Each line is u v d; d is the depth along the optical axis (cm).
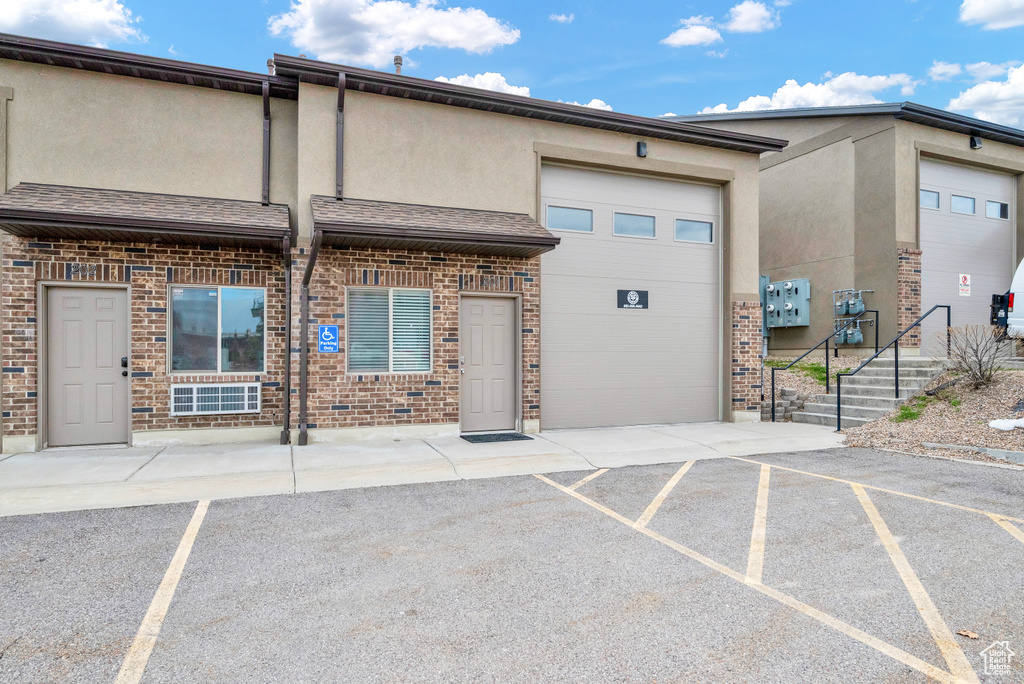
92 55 821
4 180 817
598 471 763
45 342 828
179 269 870
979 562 443
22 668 305
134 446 852
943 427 910
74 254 823
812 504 600
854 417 1062
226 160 911
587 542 496
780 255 1711
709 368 1168
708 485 684
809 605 375
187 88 896
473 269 975
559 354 1058
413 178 948
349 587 408
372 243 879
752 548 479
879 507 585
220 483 671
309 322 883
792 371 1402
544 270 1052
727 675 297
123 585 410
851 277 1497
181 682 294
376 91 927
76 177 843
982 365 1002
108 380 857
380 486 683
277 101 941
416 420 940
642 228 1127
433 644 330
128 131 868
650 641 332
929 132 1448
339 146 896
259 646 328
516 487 682
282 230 827
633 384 1108
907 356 1380
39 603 381
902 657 312
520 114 1012
